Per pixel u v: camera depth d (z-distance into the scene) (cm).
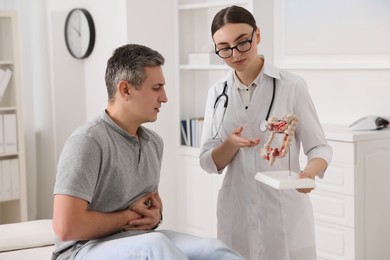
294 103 235
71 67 494
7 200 456
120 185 201
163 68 449
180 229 457
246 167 238
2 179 452
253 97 238
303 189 215
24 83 495
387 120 343
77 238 189
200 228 439
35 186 501
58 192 188
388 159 334
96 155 193
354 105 362
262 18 391
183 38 454
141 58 199
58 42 491
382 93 347
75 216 186
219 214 249
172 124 456
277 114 235
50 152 504
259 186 237
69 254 200
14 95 455
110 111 207
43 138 507
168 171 455
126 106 202
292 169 241
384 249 337
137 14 437
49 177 507
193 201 443
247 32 221
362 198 323
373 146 326
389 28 336
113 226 197
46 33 497
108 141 198
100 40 469
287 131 216
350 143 318
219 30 222
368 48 347
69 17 487
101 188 199
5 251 263
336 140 324
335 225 331
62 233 186
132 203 208
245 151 239
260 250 239
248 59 225
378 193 331
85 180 189
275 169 236
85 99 499
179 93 450
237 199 242
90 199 191
